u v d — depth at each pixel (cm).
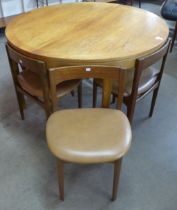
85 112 135
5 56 291
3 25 327
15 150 171
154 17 184
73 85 161
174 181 152
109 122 128
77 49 139
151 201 141
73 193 144
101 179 152
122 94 133
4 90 232
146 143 178
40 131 187
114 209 136
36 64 132
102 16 186
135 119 200
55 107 137
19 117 200
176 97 225
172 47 304
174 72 263
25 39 150
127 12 194
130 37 153
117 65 136
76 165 160
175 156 168
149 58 138
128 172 157
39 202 139
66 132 122
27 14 190
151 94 227
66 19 181
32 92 158
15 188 147
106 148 113
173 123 196
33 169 158
